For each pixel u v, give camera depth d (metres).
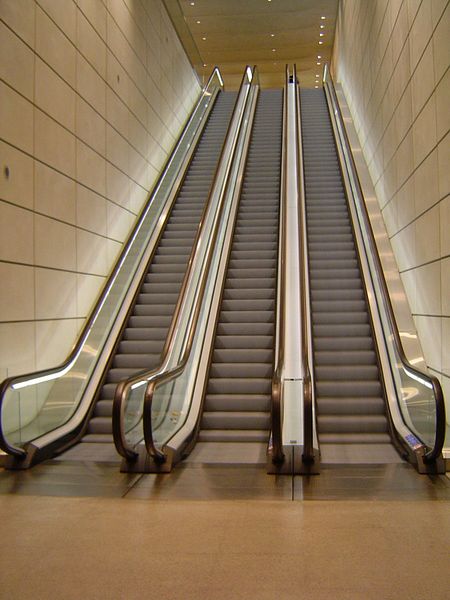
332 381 7.12
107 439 6.48
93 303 8.33
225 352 7.66
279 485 4.86
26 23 6.48
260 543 3.54
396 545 3.48
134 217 10.52
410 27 7.76
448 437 5.31
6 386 5.15
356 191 10.09
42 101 6.84
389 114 9.35
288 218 9.96
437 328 6.57
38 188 6.69
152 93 12.12
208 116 15.66
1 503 4.41
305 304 7.04
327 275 8.96
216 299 8.40
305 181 11.66
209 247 8.48
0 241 5.86
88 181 8.26
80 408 6.77
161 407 5.64
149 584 2.99
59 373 6.23
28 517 4.07
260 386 7.18
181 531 3.76
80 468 5.45
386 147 9.61
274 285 8.86
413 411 5.80
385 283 7.36
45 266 6.84
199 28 19.53
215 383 7.20
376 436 6.36
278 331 7.38
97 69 8.75
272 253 9.55
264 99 17.64
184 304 7.58
